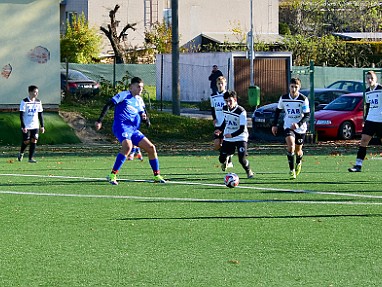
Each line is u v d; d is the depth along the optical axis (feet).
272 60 274.98
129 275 49.14
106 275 49.16
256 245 57.77
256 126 173.58
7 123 166.91
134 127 95.35
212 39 387.14
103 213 72.33
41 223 67.26
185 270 50.34
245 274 49.24
